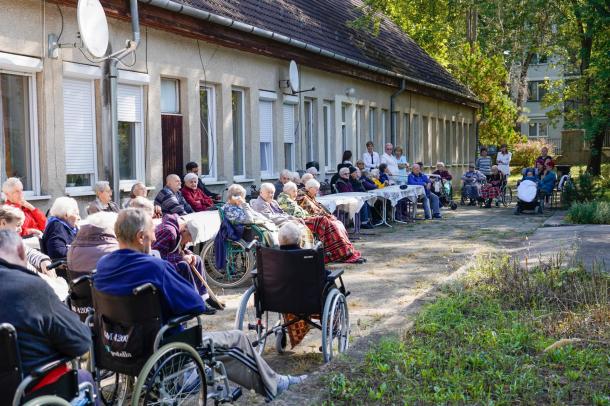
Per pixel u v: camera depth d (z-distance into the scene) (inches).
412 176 782.5
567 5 1027.3
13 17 385.1
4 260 151.1
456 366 215.0
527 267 356.5
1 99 389.7
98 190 374.9
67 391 155.6
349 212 579.5
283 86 690.2
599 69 1022.4
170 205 430.9
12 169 398.3
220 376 201.0
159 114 512.7
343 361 222.7
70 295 211.9
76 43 418.0
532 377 204.2
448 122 1304.1
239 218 386.6
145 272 180.2
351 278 410.3
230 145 604.4
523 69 1770.4
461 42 1615.4
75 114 438.0
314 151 781.9
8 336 140.9
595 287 296.8
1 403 143.9
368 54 929.5
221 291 381.4
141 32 489.4
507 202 985.5
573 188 861.2
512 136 1521.9
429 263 460.1
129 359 181.5
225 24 554.3
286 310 248.2
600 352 229.0
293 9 796.6
